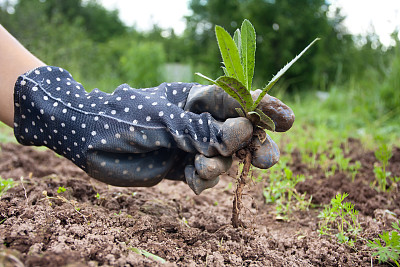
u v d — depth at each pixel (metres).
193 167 0.42
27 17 2.18
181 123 0.41
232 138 0.39
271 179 0.59
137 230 0.41
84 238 0.37
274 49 2.79
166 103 0.41
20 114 0.42
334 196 0.55
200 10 3.68
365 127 1.14
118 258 0.35
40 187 0.48
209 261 0.38
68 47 2.22
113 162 0.41
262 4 2.84
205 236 0.41
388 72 1.39
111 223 0.41
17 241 0.35
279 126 0.41
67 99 0.41
